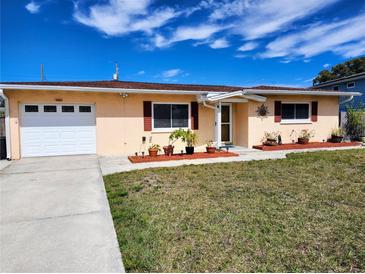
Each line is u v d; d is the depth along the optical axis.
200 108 11.73
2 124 10.55
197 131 11.70
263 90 11.45
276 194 5.06
